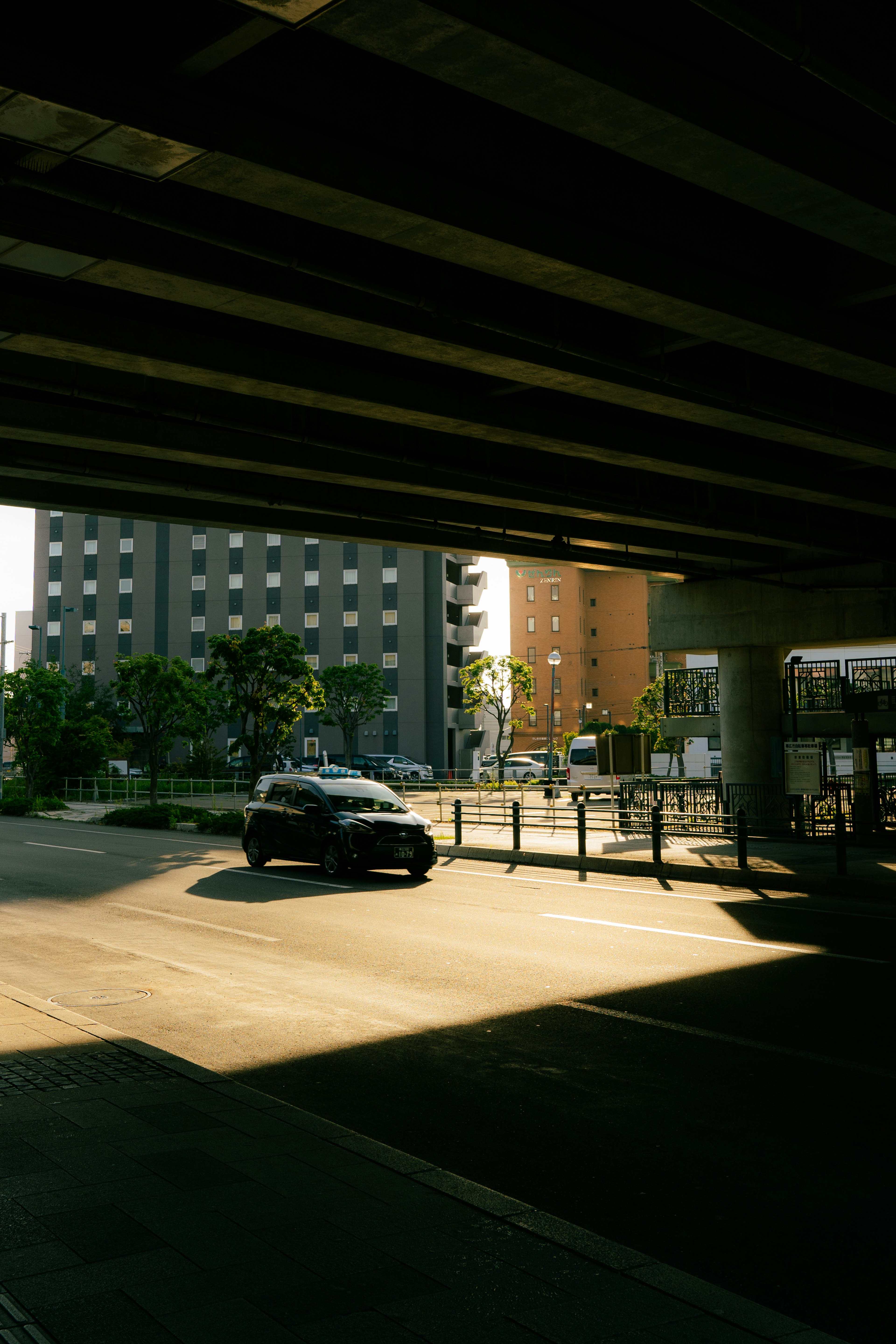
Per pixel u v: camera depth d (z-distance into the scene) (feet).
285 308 31.40
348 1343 10.06
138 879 57.62
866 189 26.91
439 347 34.81
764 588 89.71
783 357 36.86
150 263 28.40
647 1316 10.87
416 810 122.72
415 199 25.67
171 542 280.51
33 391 42.50
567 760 185.68
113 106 20.97
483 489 55.26
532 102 22.36
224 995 28.60
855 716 76.13
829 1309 12.16
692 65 22.81
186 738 168.14
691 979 30.89
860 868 56.29
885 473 62.49
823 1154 17.29
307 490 58.44
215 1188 14.03
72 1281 11.19
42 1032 22.97
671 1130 18.47
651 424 50.80
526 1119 19.04
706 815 59.00
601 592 368.89
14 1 20.08
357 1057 22.84
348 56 24.68
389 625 263.90
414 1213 13.39
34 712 148.25
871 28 24.59
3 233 26.30
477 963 33.24
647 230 30.42
